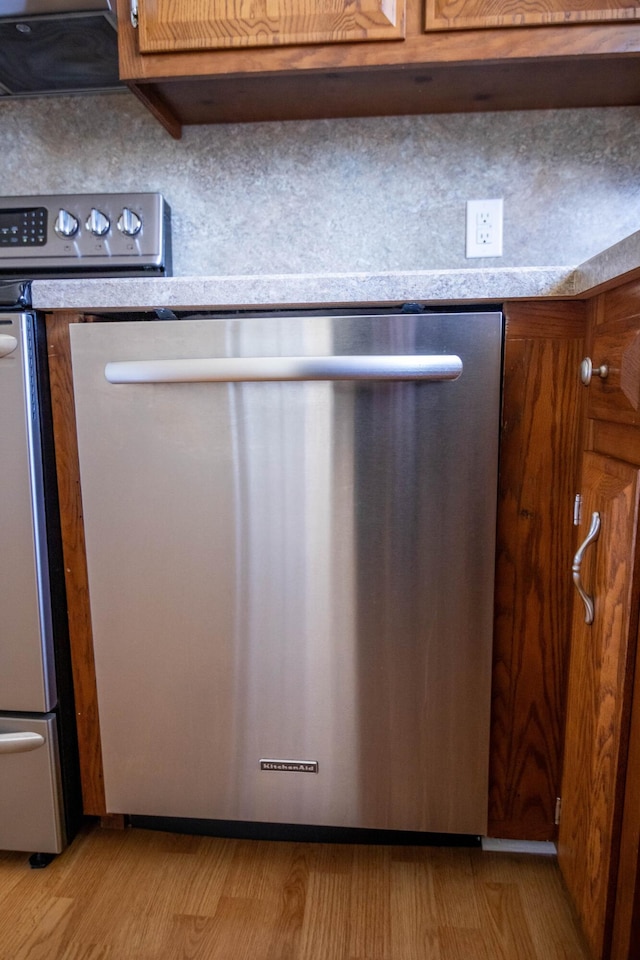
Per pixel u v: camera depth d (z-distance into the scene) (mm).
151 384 860
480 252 1215
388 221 1228
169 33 956
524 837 954
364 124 1206
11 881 963
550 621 890
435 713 907
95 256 1136
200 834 1053
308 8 935
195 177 1247
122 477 896
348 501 860
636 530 631
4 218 1146
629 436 658
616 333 689
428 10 921
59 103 1248
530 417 851
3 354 866
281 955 831
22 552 912
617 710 671
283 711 928
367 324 821
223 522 889
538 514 869
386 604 881
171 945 847
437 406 830
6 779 971
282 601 896
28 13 932
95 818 1105
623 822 678
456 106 1157
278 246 1249
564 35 920
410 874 966
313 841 1037
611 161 1177
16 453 890
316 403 843
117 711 963
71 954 833
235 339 844
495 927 868
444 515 854
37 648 933
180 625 924
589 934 757
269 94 1097
